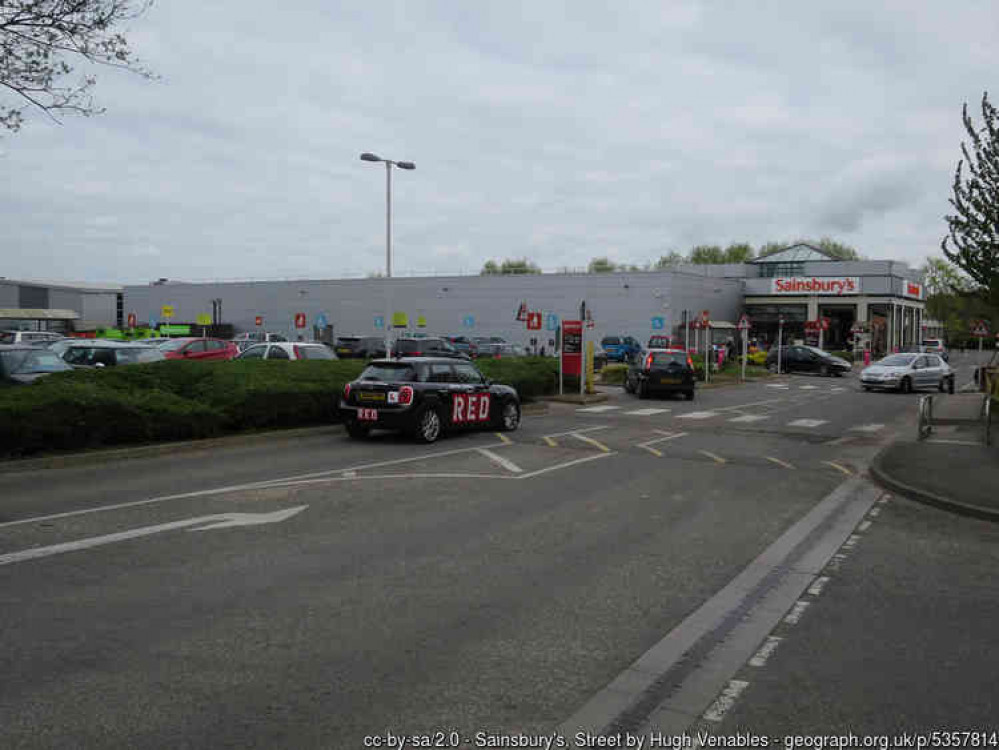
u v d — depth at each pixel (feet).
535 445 49.47
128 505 29.58
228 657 15.61
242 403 49.21
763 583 21.75
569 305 190.08
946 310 227.20
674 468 41.91
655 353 91.50
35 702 13.55
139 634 16.75
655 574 22.27
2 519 27.07
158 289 237.25
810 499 34.45
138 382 50.26
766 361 164.55
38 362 54.60
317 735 12.59
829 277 204.33
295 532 26.03
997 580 22.39
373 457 43.37
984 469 39.93
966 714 13.79
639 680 15.03
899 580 22.27
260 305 224.53
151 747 12.11
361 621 17.81
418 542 25.12
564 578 21.62
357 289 213.05
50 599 18.89
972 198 57.72
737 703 14.16
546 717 13.43
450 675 15.01
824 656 16.42
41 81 38.19
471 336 200.54
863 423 66.95
